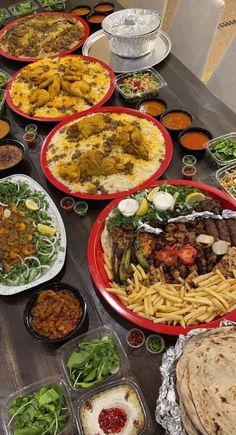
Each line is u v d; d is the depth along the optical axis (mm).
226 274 1003
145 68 1576
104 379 866
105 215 1139
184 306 952
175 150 1319
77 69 1570
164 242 1072
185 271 1022
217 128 1344
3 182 1270
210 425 635
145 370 897
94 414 833
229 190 1184
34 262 1091
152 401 854
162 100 1441
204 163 1271
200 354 712
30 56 1743
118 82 1547
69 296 997
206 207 1108
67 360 896
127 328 968
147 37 1546
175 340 931
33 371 926
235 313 932
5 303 1041
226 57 1614
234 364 673
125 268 1029
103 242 1096
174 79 1545
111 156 1296
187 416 677
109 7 1891
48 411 833
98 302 1019
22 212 1196
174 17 1854
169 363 813
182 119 1381
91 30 1826
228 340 727
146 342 927
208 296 960
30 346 963
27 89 1571
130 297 979
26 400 854
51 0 1958
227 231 1071
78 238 1152
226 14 2826
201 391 666
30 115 1474
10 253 1104
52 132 1396
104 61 1654
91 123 1364
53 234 1134
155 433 811
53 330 944
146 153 1271
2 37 1849
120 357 890
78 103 1502
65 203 1228
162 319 935
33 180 1277
